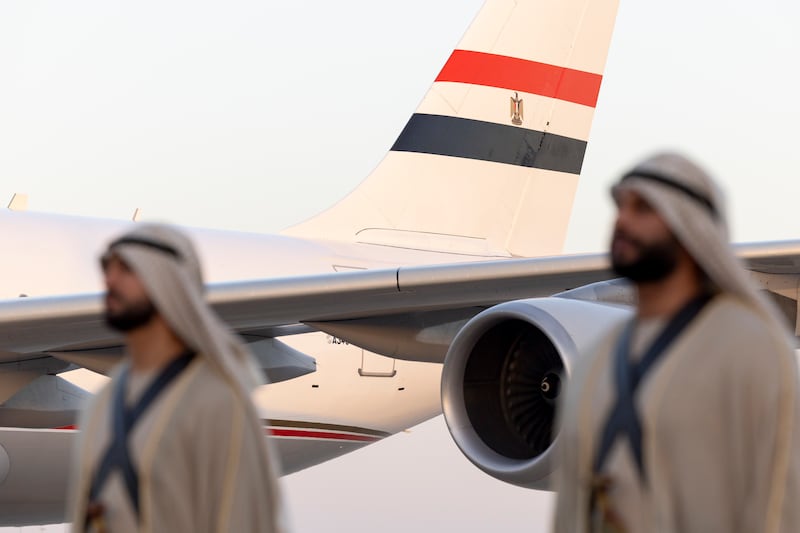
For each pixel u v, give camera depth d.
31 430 17.19
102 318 13.74
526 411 11.23
